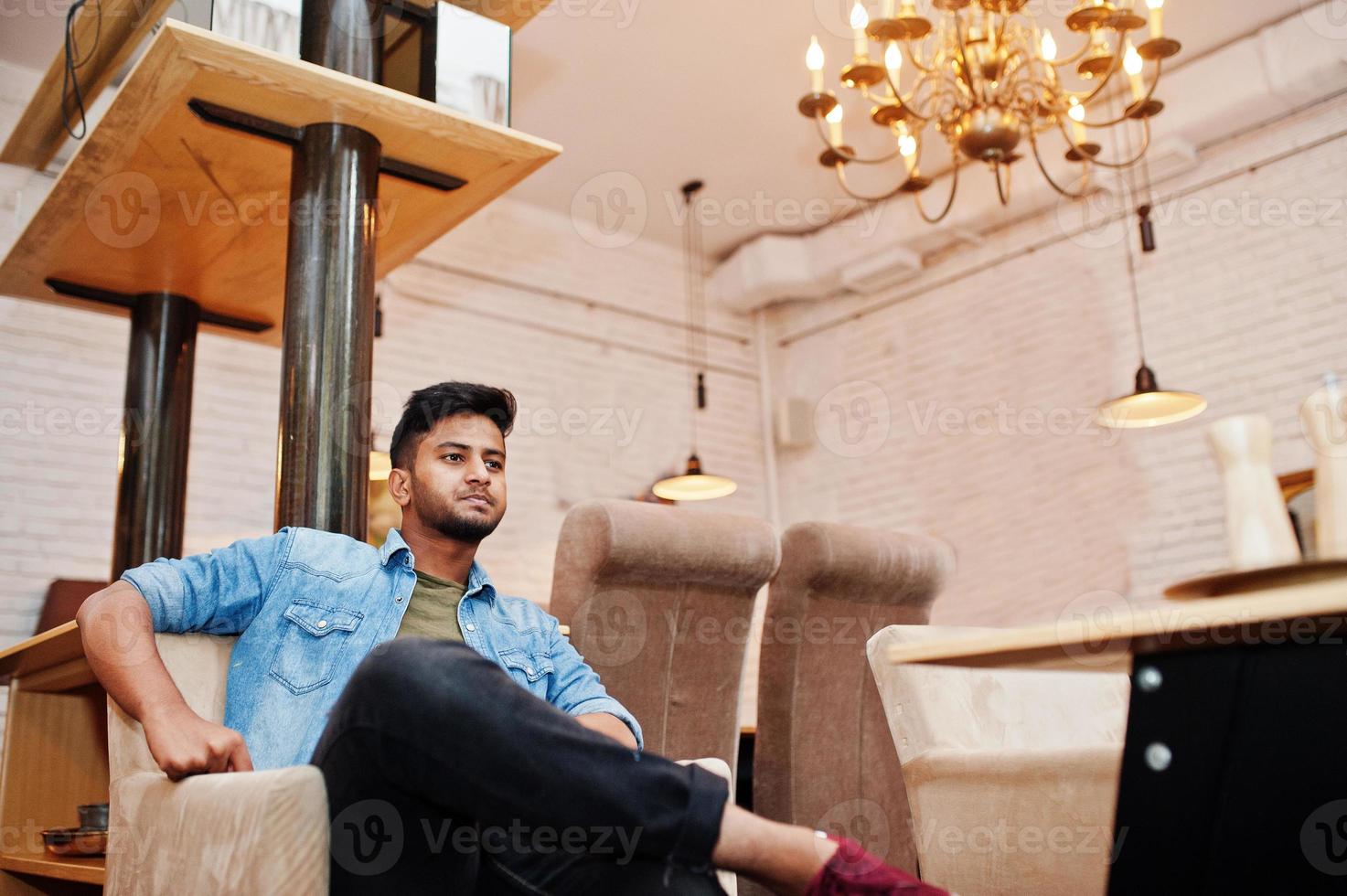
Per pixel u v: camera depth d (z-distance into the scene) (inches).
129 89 84.0
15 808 94.2
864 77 139.6
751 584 89.7
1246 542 42.7
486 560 226.8
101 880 76.5
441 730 43.2
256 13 84.5
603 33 196.7
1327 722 40.4
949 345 253.4
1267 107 207.3
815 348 279.0
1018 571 233.8
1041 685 71.4
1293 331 203.6
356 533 86.4
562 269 255.8
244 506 198.1
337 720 45.9
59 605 172.4
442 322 234.4
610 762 42.7
